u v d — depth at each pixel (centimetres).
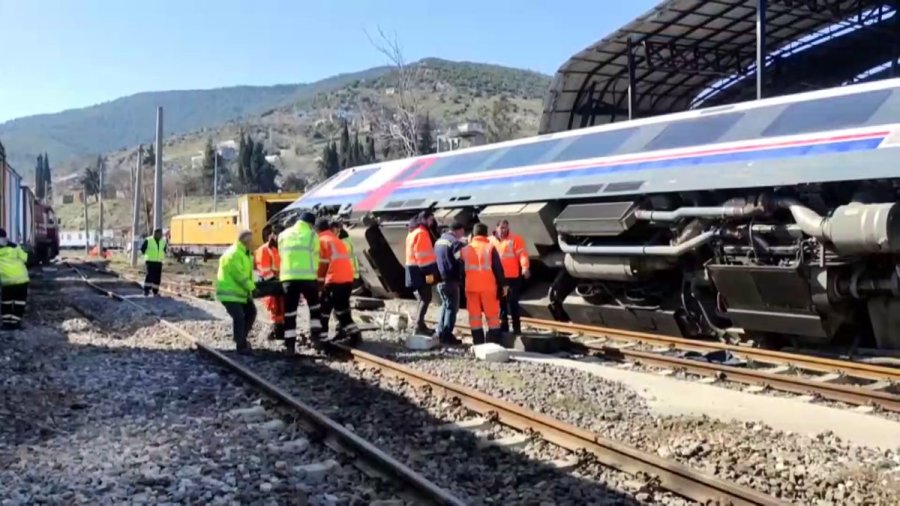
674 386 1037
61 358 1274
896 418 852
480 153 1892
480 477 661
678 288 1400
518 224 1594
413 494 610
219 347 1408
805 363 1108
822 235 1077
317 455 722
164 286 3011
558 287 1631
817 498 606
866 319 1185
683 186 1264
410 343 1349
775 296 1174
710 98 3300
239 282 1333
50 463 708
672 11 2350
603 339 1449
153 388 1033
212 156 12469
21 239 2912
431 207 1859
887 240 1006
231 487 631
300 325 1720
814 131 1137
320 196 2441
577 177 1502
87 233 9250
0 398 959
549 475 663
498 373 1105
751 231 1181
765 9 2089
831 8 2381
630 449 670
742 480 643
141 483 642
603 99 3183
